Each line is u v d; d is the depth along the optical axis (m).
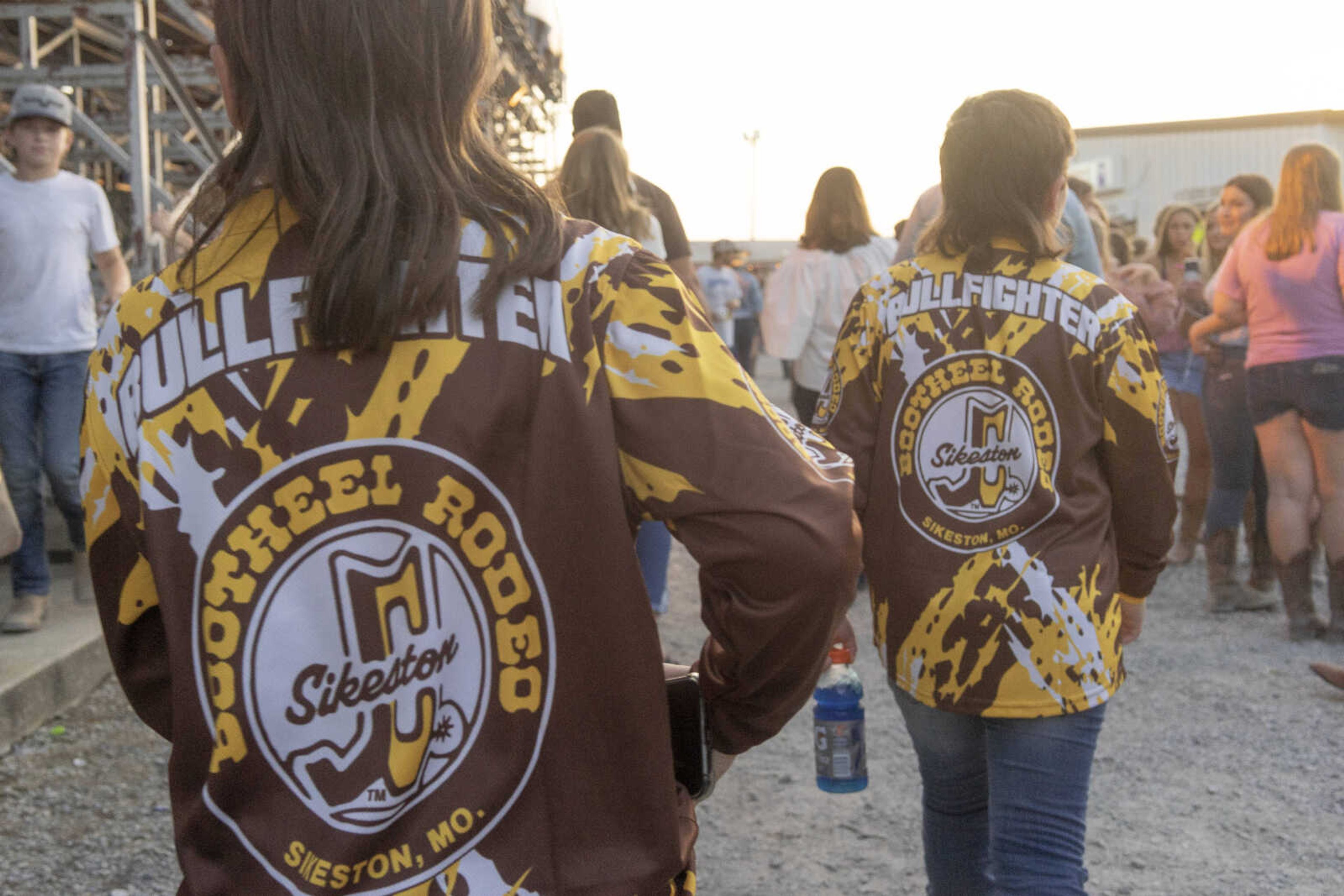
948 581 1.96
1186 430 6.29
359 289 0.89
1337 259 4.63
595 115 4.59
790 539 0.91
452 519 0.92
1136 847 3.08
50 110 4.56
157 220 5.72
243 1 0.96
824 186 5.66
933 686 1.98
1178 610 5.48
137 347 0.96
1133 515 2.00
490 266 0.94
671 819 0.95
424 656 0.92
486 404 0.92
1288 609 4.97
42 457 4.67
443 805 0.91
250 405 0.92
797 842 3.15
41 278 4.56
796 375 5.89
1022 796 1.92
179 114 8.75
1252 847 3.08
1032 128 1.96
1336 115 15.92
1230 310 5.00
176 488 0.92
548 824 0.93
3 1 7.97
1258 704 4.16
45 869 2.94
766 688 1.00
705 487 0.92
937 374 2.00
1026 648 1.91
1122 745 3.81
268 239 0.95
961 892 2.13
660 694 0.96
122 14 7.66
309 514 0.91
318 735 0.91
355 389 0.91
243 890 0.90
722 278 14.05
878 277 2.12
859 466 2.07
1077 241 4.03
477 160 0.99
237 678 0.91
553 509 0.93
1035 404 1.93
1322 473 4.86
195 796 0.92
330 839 0.90
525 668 0.93
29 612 4.41
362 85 0.93
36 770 3.58
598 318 0.95
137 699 1.03
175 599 0.92
